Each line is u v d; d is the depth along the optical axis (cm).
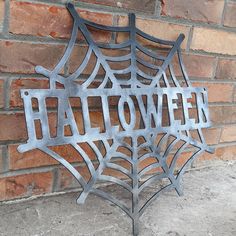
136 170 83
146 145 86
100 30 85
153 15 92
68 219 83
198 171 116
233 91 116
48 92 73
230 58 111
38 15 77
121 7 86
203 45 103
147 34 90
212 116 115
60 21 79
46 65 81
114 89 82
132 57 86
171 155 109
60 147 89
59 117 74
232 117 120
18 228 78
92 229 80
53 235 77
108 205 90
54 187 91
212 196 101
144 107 86
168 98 90
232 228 87
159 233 82
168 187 89
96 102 90
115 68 90
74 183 94
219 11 102
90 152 93
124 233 80
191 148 112
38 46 79
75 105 87
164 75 91
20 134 83
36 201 88
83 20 80
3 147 82
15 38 76
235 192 104
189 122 94
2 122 80
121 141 82
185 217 89
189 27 99
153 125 90
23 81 80
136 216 81
